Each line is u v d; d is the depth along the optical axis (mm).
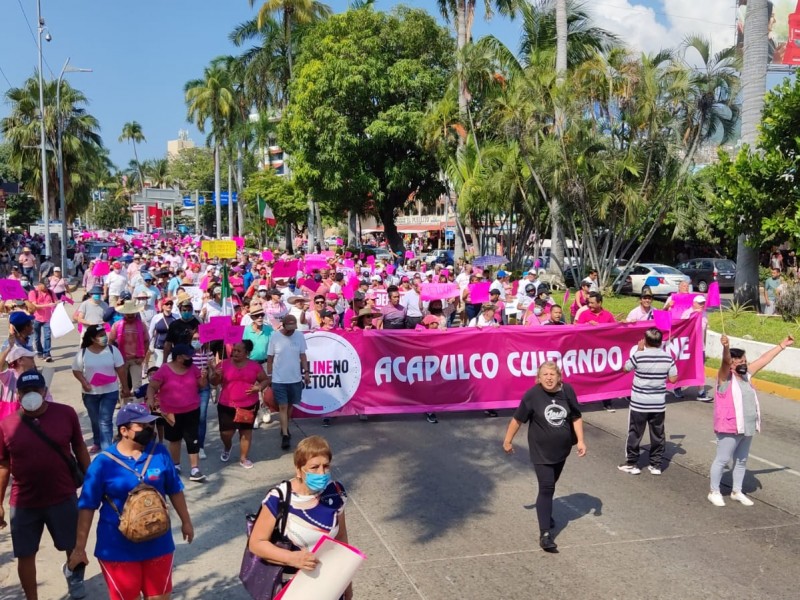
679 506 7305
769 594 5473
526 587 5562
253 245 69875
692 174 23766
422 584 5605
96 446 8719
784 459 8977
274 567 3674
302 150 36281
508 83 28266
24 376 4914
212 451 9188
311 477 3752
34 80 51250
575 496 7566
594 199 23766
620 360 11516
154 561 4293
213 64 61500
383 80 33875
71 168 53344
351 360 10578
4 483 4898
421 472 8344
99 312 12484
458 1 32781
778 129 16125
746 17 18734
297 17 47844
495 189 26625
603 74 22906
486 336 10984
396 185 34938
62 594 5473
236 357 8453
